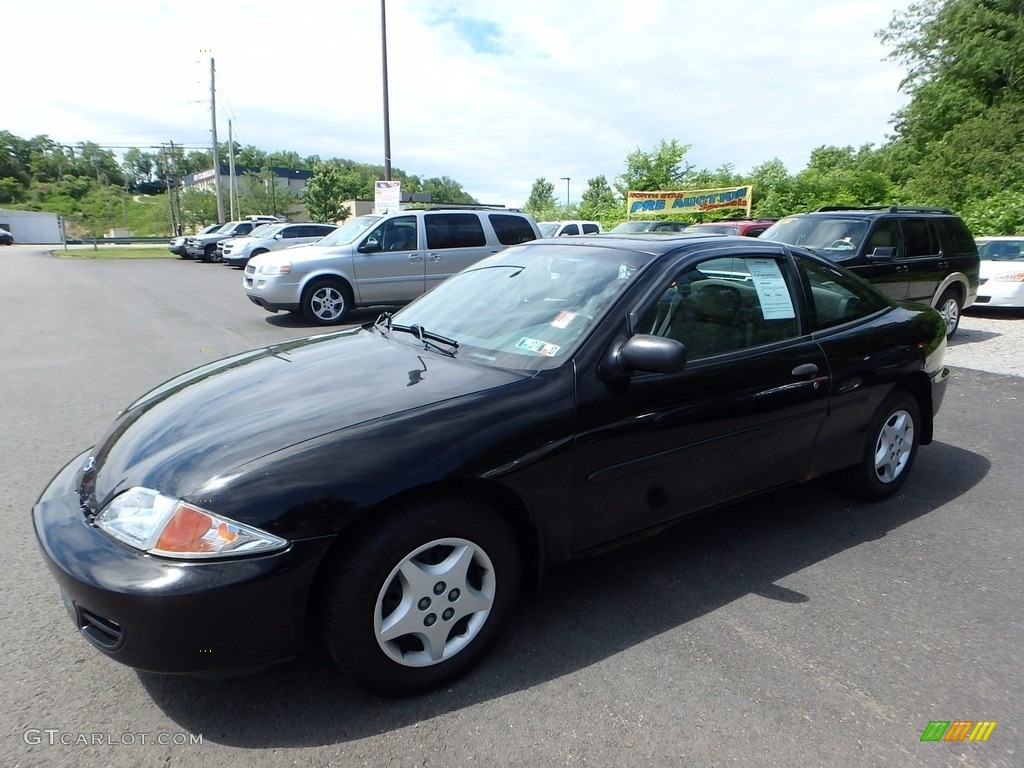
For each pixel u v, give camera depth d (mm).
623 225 19734
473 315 3430
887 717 2373
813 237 8758
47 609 2967
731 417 3152
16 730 2279
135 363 7871
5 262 28938
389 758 2166
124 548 2160
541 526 2676
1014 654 2730
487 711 2383
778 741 2254
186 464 2307
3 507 3969
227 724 2314
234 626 2113
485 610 2568
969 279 9562
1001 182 24859
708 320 3201
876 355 3793
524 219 12109
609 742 2240
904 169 30984
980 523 3889
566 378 2738
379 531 2281
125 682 2521
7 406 6086
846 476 4066
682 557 3479
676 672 2592
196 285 18047
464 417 2500
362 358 3148
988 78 29109
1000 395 6617
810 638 2816
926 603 3084
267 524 2131
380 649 2334
